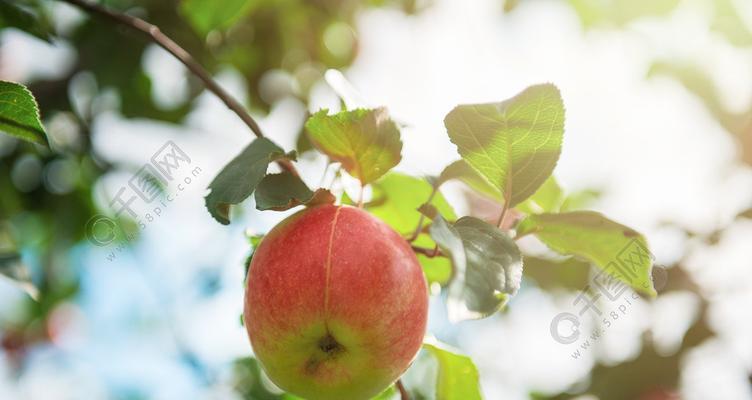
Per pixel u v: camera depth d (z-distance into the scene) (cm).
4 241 132
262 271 91
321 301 90
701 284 146
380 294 90
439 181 98
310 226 92
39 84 130
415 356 92
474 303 87
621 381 144
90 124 134
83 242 138
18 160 131
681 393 144
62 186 134
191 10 119
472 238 90
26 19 109
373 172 94
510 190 95
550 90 93
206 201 91
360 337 90
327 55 158
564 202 103
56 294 150
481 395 99
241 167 92
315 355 91
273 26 150
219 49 141
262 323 91
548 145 94
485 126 94
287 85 155
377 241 91
